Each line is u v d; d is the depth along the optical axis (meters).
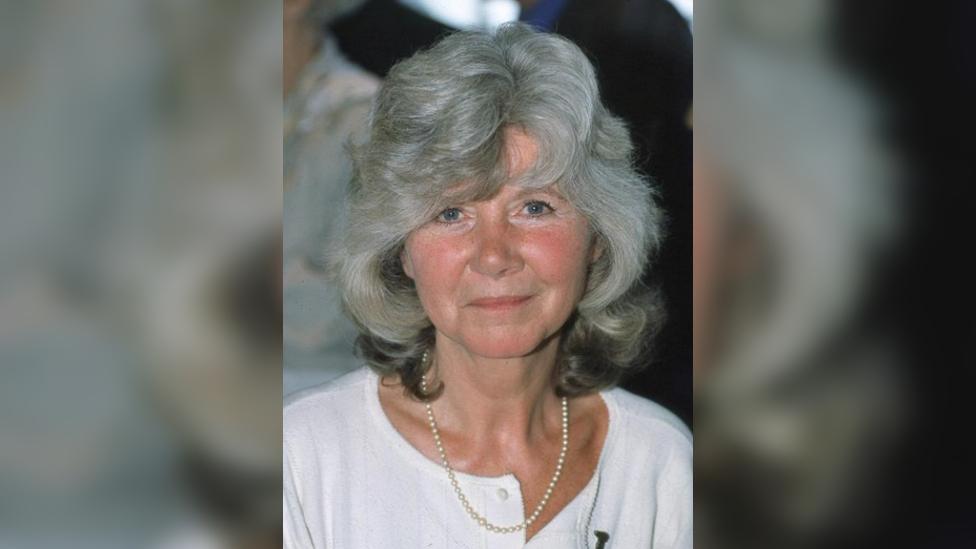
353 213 1.09
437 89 0.98
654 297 1.19
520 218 1.02
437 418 1.16
